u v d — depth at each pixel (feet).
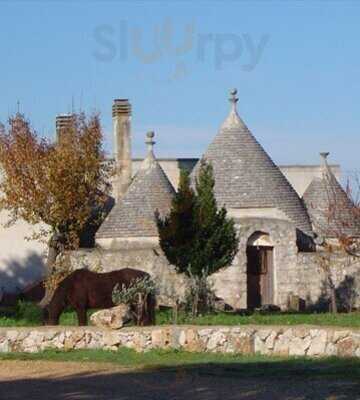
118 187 297.12
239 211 258.98
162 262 239.50
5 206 250.98
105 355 138.72
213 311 190.08
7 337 145.48
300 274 252.42
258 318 165.48
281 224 252.21
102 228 269.03
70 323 169.78
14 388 110.93
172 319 164.45
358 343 134.41
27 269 278.46
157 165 274.98
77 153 250.98
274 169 267.39
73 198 248.32
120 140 299.38
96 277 163.43
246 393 106.83
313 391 107.96
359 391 107.86
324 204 273.13
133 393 107.04
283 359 133.49
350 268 248.32
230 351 140.97
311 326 143.64
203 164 219.20
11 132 250.37
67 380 117.08
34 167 247.50
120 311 147.84
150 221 265.13
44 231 258.98
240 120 270.05
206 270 193.77
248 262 249.96
